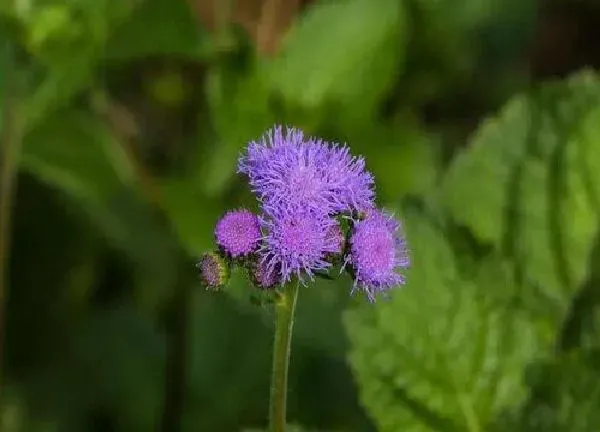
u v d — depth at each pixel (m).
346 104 0.36
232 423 0.37
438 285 0.31
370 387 0.31
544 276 0.32
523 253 0.32
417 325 0.31
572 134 0.32
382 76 0.36
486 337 0.31
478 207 0.32
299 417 0.36
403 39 0.38
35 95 0.34
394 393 0.31
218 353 0.38
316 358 0.37
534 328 0.31
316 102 0.35
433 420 0.31
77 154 0.35
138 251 0.38
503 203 0.32
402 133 0.37
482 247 0.32
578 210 0.32
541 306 0.32
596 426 0.30
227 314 0.38
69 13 0.33
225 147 0.35
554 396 0.31
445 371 0.31
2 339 0.38
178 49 0.34
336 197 0.26
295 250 0.25
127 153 0.37
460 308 0.31
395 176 0.36
